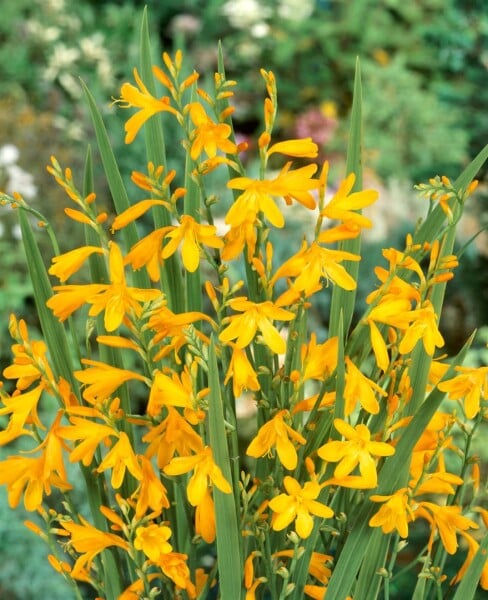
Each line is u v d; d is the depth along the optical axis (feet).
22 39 17.52
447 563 6.48
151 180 3.10
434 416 3.35
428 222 3.28
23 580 7.32
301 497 3.12
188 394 3.12
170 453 3.22
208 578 3.39
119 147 13.37
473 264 13.02
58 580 7.44
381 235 15.08
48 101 15.92
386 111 17.56
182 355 3.40
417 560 3.39
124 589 3.43
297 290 3.10
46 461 3.14
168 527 3.19
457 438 8.59
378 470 3.34
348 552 3.26
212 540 3.30
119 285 3.11
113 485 3.12
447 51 18.38
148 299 3.11
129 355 10.52
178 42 15.06
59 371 3.38
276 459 3.22
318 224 3.10
